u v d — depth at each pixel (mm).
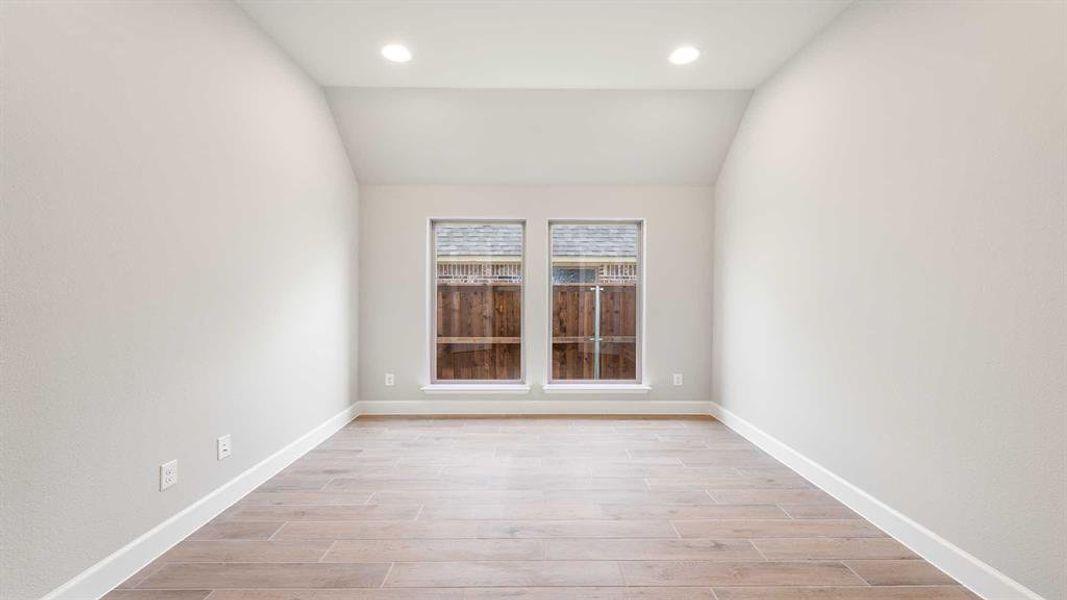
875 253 2389
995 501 1764
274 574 1903
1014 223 1695
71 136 1645
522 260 4742
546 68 3387
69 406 1654
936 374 2023
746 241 3861
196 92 2281
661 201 4605
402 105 3861
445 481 2896
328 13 2699
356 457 3334
